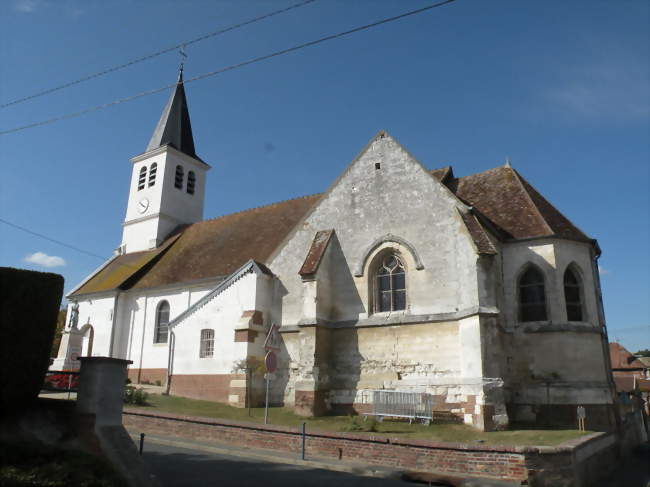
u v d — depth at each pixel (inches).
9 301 339.3
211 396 832.9
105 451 349.4
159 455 501.0
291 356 805.2
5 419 332.8
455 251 715.4
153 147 1510.8
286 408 772.6
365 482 424.5
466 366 640.4
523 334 721.0
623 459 705.6
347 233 821.2
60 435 343.6
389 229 783.1
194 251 1221.1
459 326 674.8
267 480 413.4
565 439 515.2
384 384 716.0
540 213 781.9
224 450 542.0
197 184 1541.6
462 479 433.1
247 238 1145.4
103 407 364.2
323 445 528.7
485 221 757.9
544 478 429.7
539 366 702.5
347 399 737.6
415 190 779.4
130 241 1438.2
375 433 569.9
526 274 751.7
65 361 1171.9
